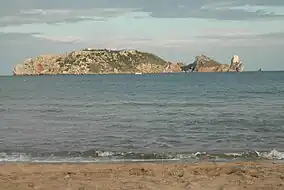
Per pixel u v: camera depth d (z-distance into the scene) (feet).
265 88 243.19
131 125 85.46
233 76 549.13
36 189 29.99
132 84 346.74
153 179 33.96
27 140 65.46
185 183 32.12
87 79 499.51
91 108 130.21
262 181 32.86
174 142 63.05
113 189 30.04
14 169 40.34
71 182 32.63
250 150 55.31
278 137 66.90
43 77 628.69
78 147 58.70
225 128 78.64
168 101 157.89
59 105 142.72
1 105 142.61
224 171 38.55
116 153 52.95
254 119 92.43
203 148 57.57
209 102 148.77
